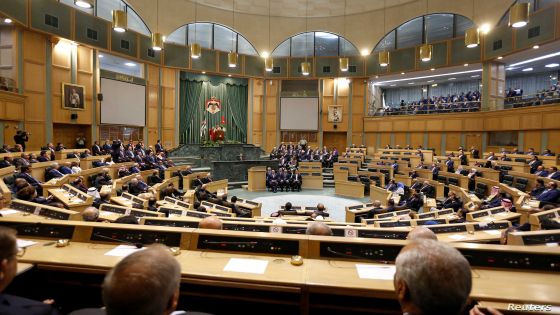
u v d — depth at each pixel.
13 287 2.48
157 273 1.17
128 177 11.65
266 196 15.72
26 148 14.01
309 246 2.74
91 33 16.22
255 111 23.53
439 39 19.80
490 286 2.20
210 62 21.58
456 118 19.50
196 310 2.60
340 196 15.98
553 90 16.38
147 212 6.06
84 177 11.01
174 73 20.80
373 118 22.84
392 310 2.34
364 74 22.41
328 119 23.58
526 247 2.55
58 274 2.66
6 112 12.89
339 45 22.94
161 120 20.31
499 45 16.97
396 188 13.62
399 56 21.08
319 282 2.27
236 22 22.09
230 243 2.83
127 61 18.77
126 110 18.38
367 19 21.97
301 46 23.23
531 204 8.39
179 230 2.96
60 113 15.45
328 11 22.48
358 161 18.95
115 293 1.11
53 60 15.11
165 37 19.94
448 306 1.16
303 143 22.80
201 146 19.11
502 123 17.36
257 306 2.59
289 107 23.72
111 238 2.98
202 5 20.94
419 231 2.76
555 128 14.91
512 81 22.08
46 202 6.68
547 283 2.26
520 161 14.48
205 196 11.41
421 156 17.61
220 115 22.72
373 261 2.63
